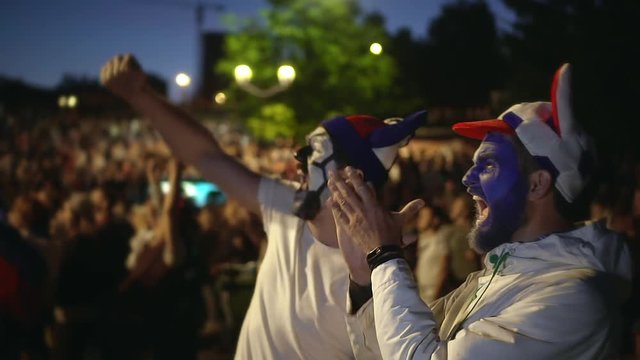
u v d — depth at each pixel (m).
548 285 1.69
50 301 5.69
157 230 6.39
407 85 40.97
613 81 22.03
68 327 6.35
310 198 2.41
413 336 1.73
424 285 6.39
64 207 8.20
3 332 5.09
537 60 25.41
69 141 28.53
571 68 1.82
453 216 6.65
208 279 6.96
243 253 8.70
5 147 24.41
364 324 1.96
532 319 1.64
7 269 5.07
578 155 1.80
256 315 2.52
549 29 24.72
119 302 6.29
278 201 2.64
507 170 1.83
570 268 1.73
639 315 5.11
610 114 21.92
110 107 39.19
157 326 6.29
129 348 6.36
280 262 2.51
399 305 1.78
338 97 27.08
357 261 1.98
